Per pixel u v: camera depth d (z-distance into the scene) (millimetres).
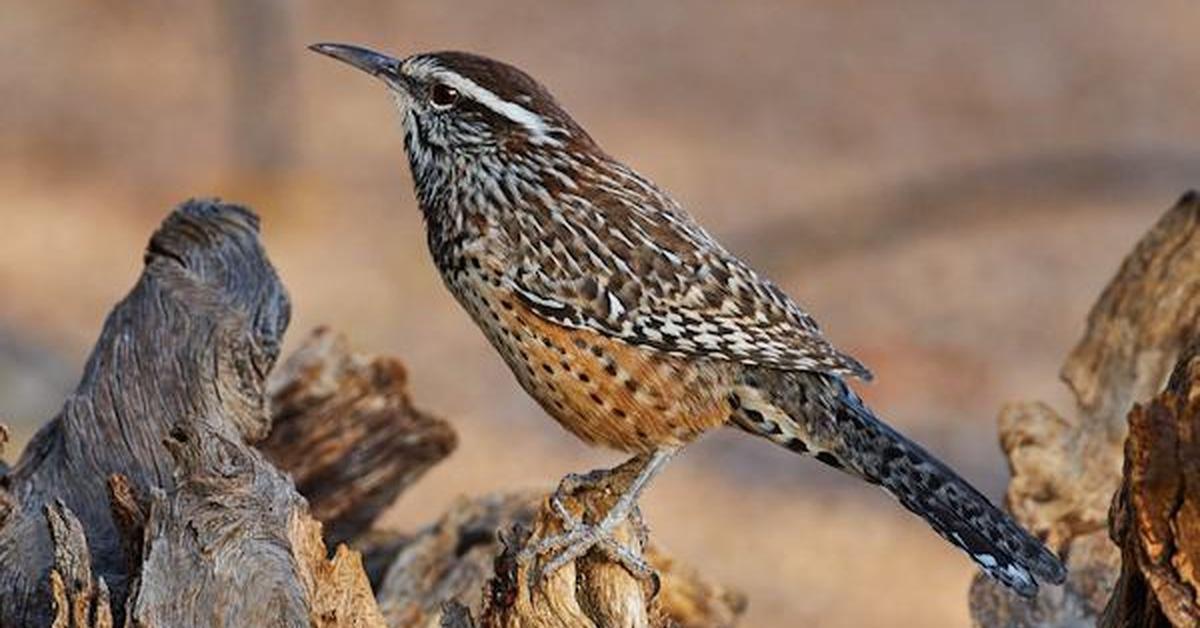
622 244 6840
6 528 6531
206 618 5426
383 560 8164
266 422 6961
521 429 18656
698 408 6859
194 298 7211
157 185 25094
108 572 6402
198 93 27922
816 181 26328
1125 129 28125
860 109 28656
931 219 25281
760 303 6887
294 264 23203
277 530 5660
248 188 25125
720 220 25125
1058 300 23062
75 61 28781
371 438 7957
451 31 30750
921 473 6723
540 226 6883
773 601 15414
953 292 23234
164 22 30219
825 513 17188
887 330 22188
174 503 5797
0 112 26969
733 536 16578
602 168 7109
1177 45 31078
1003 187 26328
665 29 31047
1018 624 7168
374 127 27469
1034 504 7504
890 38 31016
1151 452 5031
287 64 25844
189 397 6898
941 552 16609
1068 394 20625
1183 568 5016
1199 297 7605
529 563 6191
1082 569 7273
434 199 7199
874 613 15375
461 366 20547
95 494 6762
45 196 24438
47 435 7109
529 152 7027
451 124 7129
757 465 18188
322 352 7898
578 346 6824
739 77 29547
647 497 17203
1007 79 29719
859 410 6855
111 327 7195
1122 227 25172
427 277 23031
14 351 18562
